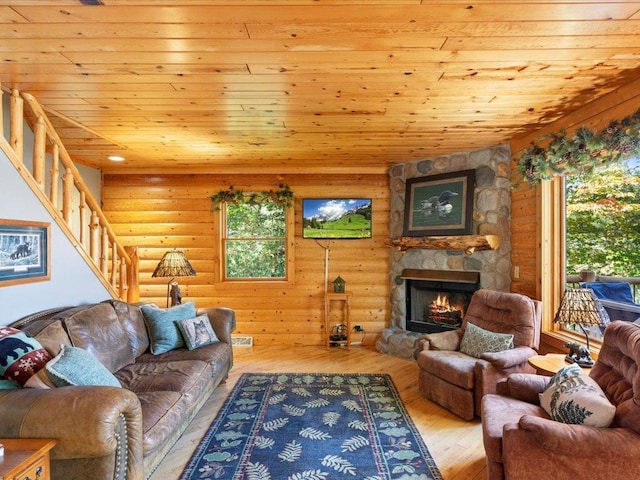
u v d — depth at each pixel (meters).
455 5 1.59
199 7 1.59
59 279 2.88
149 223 5.05
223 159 4.49
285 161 4.62
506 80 2.36
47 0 1.53
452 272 4.27
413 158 4.53
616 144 2.30
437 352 3.32
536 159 2.87
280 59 2.07
